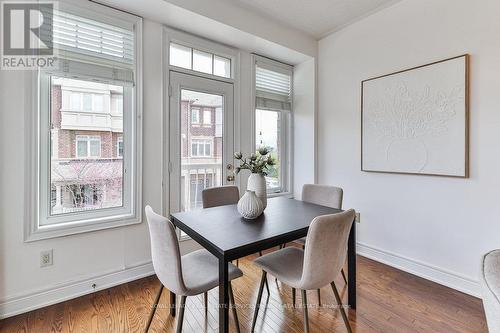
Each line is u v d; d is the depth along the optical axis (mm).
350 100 2939
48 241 1899
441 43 2193
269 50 3047
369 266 2580
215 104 2834
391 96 2523
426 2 2281
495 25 1914
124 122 2283
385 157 2588
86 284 2053
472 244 2051
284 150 3584
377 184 2701
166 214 2488
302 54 3170
